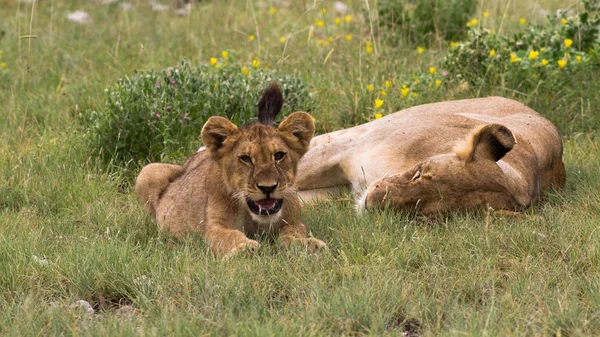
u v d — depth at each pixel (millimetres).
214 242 9305
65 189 11883
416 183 9984
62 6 26094
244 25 22609
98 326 7227
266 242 9586
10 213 10969
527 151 10891
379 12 19984
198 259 8969
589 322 7191
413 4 20500
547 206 10812
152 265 8852
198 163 10648
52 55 19703
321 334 7047
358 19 21969
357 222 10109
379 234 9438
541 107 14664
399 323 7633
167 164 11336
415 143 11180
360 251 9195
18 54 19672
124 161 13047
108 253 8961
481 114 12078
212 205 9672
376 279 8156
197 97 13414
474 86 15531
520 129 11492
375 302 7641
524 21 19828
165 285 8273
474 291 8117
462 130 11219
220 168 9609
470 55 15969
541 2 23391
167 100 13445
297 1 26219
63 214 11109
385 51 17578
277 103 10195
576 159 12734
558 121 14336
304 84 15070
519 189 10203
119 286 8422
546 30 16891
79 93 16297
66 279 8586
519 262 8836
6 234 9719
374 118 14555
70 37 21375
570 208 10562
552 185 11469
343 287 7859
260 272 8445
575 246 9070
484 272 8492
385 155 11281
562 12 17344
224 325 7191
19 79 17578
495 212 9898
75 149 13203
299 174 11945
